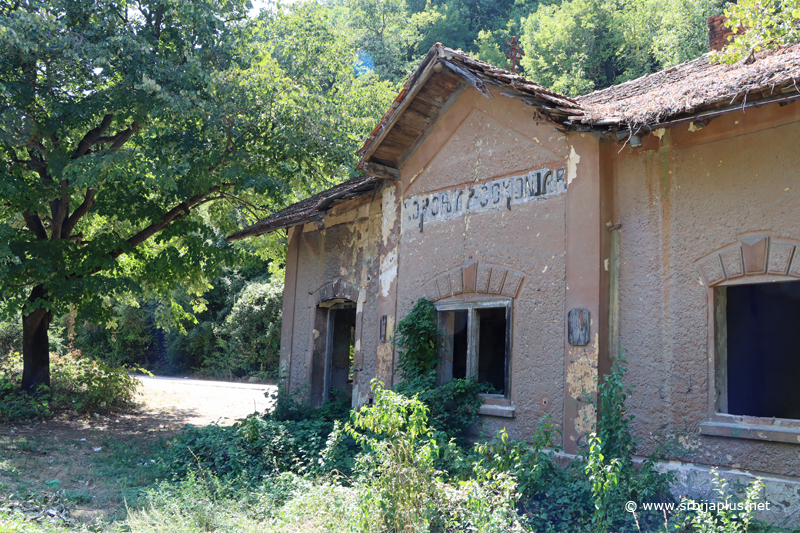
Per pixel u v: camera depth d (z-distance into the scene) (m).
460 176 9.45
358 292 11.61
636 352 7.20
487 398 8.59
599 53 33.84
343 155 15.88
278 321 33.09
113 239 14.88
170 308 21.17
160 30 14.91
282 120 15.42
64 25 12.53
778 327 8.67
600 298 7.35
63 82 13.66
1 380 15.02
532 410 7.93
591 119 7.07
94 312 14.56
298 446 9.07
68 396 15.95
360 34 41.12
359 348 11.30
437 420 8.45
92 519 6.68
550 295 7.93
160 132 15.48
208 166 15.30
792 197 6.25
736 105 6.08
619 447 6.36
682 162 7.12
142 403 18.09
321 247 12.93
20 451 10.46
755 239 6.44
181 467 8.99
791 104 6.33
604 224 7.52
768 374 8.64
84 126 14.02
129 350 37.53
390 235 10.59
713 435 6.47
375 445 5.61
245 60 15.38
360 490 5.52
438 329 9.50
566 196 7.92
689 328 6.82
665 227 7.16
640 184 7.44
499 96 8.98
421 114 9.80
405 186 10.41
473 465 6.10
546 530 5.91
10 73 12.55
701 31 25.41
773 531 5.61
